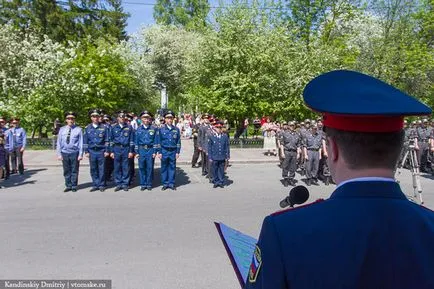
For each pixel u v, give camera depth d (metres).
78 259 5.38
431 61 25.08
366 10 28.69
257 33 22.81
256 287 1.22
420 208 1.27
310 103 1.26
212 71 22.17
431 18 25.86
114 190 10.48
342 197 1.24
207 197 9.66
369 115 1.17
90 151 10.35
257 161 16.31
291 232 1.19
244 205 8.77
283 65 22.50
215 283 4.64
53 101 20.94
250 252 1.98
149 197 9.62
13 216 7.71
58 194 9.91
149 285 4.58
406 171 14.67
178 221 7.34
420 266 1.14
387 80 26.38
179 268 5.08
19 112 20.17
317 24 28.42
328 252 1.14
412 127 14.55
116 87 24.02
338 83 1.31
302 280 1.14
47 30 36.09
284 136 11.52
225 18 22.38
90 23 39.91
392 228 1.17
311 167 11.59
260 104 21.02
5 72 22.19
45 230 6.73
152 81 31.97
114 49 26.45
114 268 5.08
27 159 15.89
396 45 26.55
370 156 1.23
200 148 13.22
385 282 1.12
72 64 21.94
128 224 7.12
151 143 10.52
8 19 35.72
